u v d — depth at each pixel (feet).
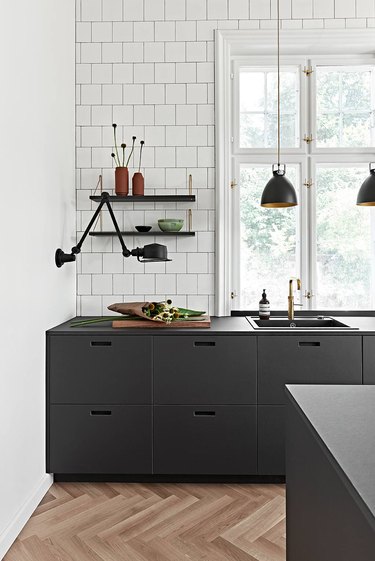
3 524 6.75
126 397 8.79
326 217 11.44
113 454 8.80
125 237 11.02
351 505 2.69
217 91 10.84
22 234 7.49
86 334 8.77
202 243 11.01
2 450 6.70
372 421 3.71
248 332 8.72
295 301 11.33
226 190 11.02
